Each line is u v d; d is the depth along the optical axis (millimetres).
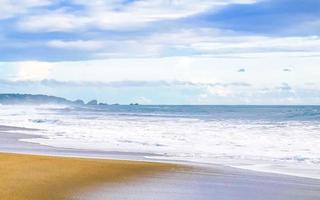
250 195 13422
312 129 37062
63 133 37031
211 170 18062
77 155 23359
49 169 16719
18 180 14562
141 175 16500
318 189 14383
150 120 56594
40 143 29719
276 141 28766
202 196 13172
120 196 12883
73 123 50406
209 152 24344
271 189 14320
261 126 41781
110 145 28250
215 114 82125
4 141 31234
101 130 39188
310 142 27906
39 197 12375
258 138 30719
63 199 12281
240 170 18203
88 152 24797
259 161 20969
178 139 31078
